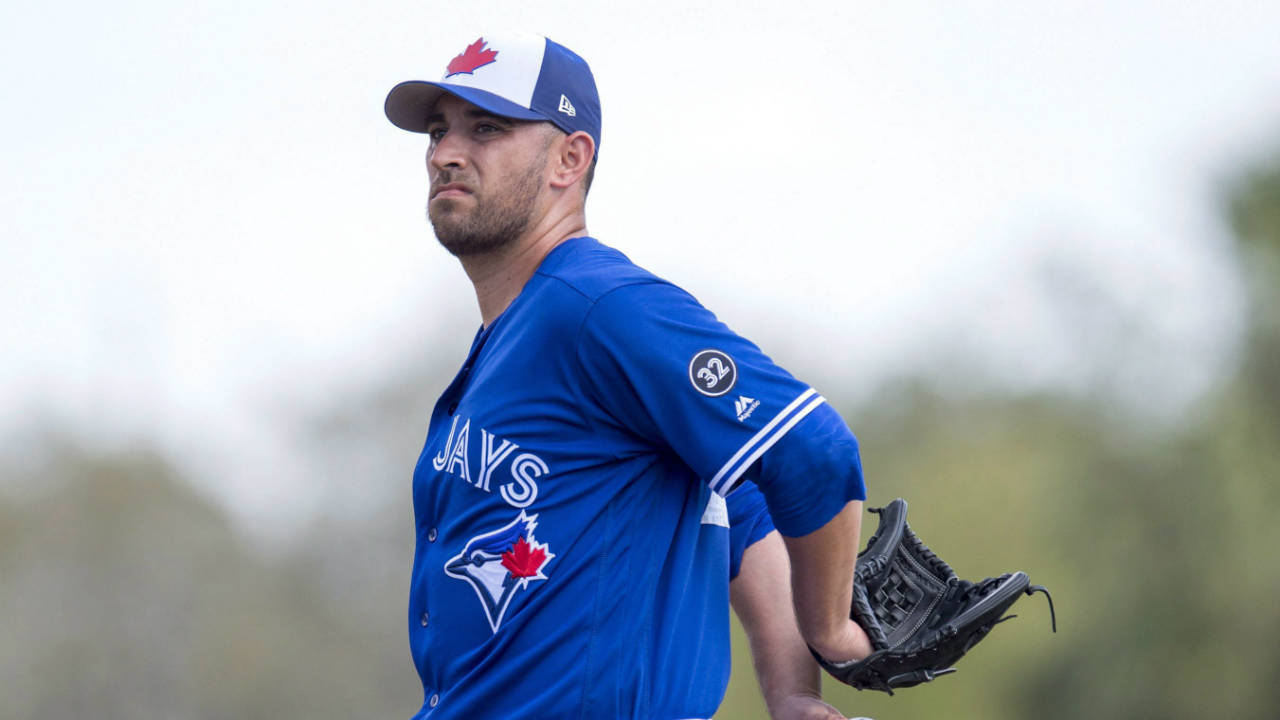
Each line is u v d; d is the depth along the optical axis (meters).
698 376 10.27
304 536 146.38
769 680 12.23
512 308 11.16
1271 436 94.88
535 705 10.19
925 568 11.57
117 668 127.06
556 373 10.62
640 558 10.59
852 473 10.34
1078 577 92.19
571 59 11.84
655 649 10.55
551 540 10.43
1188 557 92.00
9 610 125.69
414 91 11.84
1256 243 100.31
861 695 79.00
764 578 12.38
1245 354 98.19
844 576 10.74
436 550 10.89
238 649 130.75
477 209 11.45
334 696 136.62
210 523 138.00
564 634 10.27
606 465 10.60
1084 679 89.00
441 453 11.02
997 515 91.88
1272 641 89.94
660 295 10.58
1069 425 103.75
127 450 134.75
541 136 11.61
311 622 141.38
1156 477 94.75
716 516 11.60
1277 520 92.81
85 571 128.75
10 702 123.56
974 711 83.44
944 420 116.06
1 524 127.62
